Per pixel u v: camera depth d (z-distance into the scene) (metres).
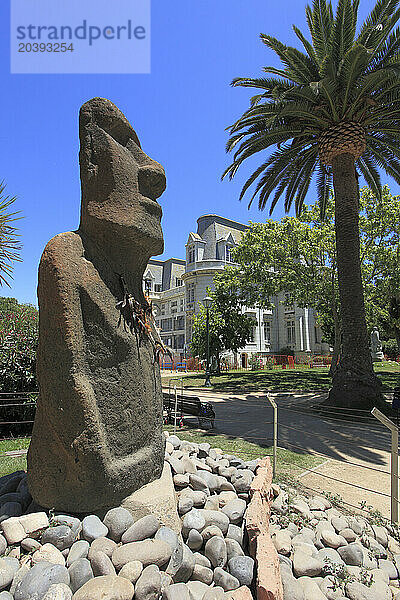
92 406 3.11
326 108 12.11
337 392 11.74
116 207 3.48
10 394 8.82
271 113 12.45
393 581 3.50
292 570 3.22
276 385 19.06
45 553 2.62
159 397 3.98
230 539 3.24
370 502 5.23
